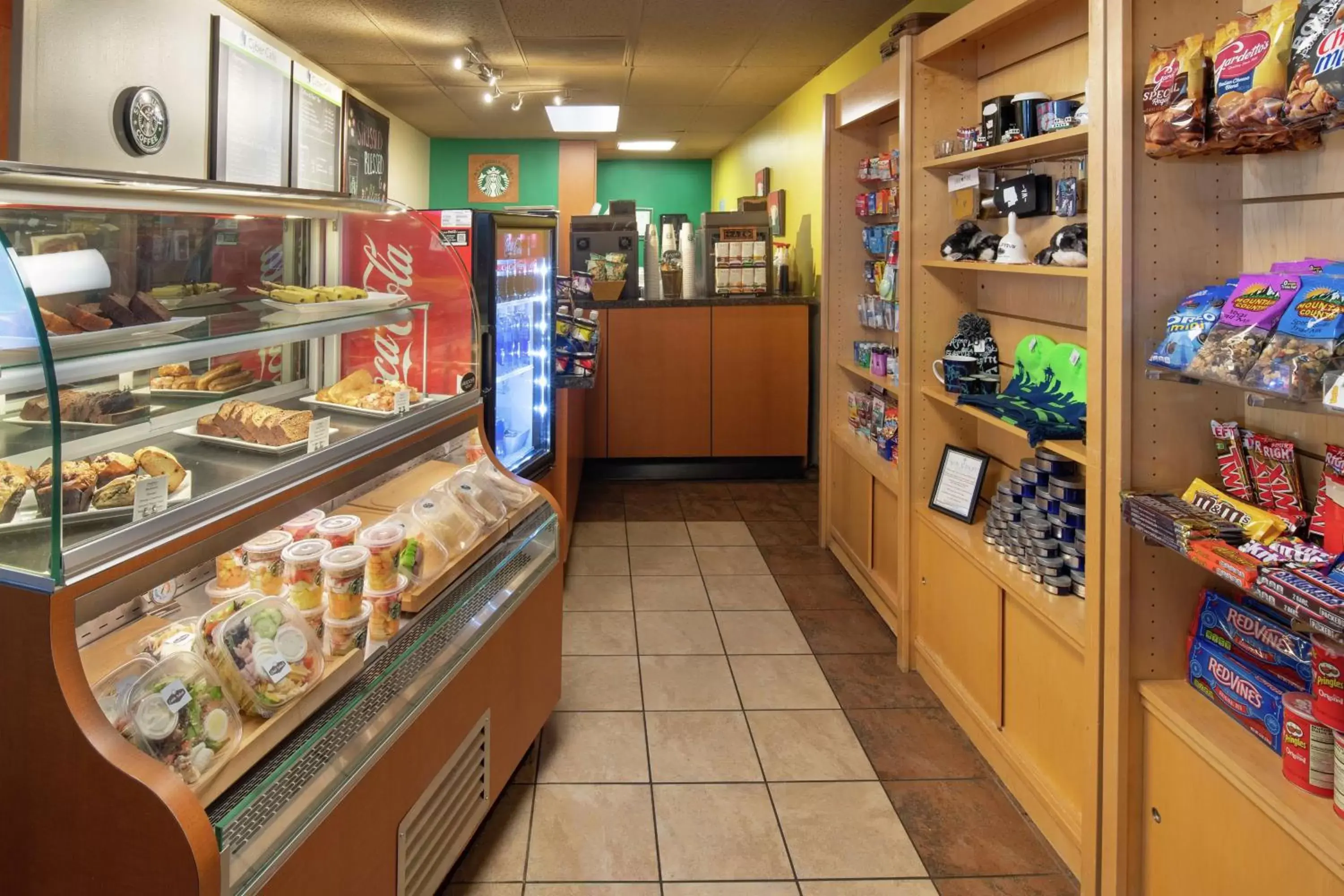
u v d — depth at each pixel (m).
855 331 4.55
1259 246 1.73
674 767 2.57
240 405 1.73
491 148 8.91
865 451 4.11
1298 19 1.35
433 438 2.27
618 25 4.60
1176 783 1.71
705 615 3.73
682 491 5.92
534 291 3.73
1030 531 2.43
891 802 2.40
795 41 4.95
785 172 6.90
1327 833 1.32
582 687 3.06
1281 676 1.58
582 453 5.68
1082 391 2.50
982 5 2.51
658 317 6.11
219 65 4.15
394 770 1.66
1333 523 1.45
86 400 1.42
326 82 5.61
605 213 8.52
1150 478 1.80
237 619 1.49
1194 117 1.57
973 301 3.16
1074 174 2.52
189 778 1.27
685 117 7.59
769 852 2.19
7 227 1.29
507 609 2.22
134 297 1.51
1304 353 1.34
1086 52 2.44
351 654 1.69
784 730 2.78
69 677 1.13
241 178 4.44
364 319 2.10
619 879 2.09
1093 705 1.91
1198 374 1.54
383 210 2.33
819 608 3.82
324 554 1.75
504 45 5.04
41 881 1.18
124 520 1.24
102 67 3.33
